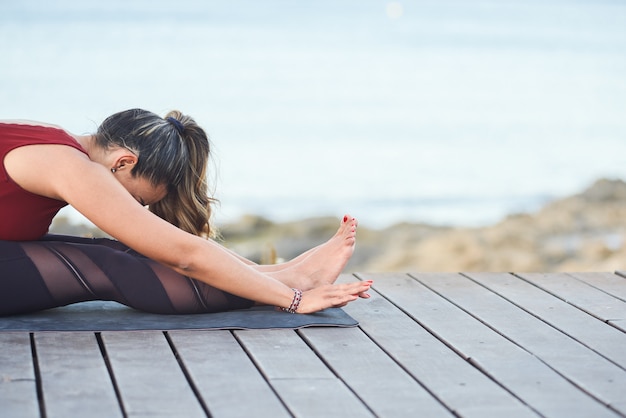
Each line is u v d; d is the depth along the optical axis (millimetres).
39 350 2850
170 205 3381
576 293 3822
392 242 12172
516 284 3984
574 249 11664
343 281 3984
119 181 3219
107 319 3207
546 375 2758
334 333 3162
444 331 3213
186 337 3047
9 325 3076
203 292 3277
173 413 2383
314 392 2564
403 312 3488
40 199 3127
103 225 3045
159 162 3209
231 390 2564
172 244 3100
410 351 2982
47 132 3125
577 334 3207
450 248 11648
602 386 2664
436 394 2580
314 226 12547
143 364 2754
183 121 3383
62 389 2527
